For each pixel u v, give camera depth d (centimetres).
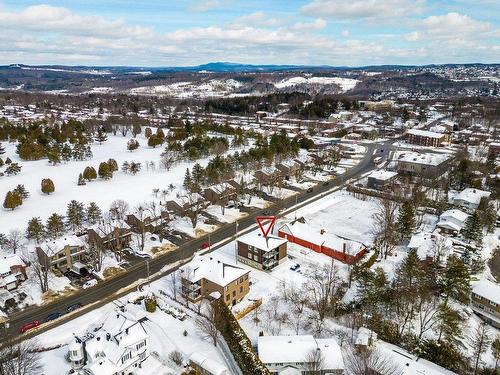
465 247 10431
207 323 7431
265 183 15150
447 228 11450
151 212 11444
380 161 19438
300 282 9069
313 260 10106
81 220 11612
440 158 17575
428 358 6681
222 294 7962
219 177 14950
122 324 6500
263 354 6425
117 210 11475
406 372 6047
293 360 6344
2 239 9906
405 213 11212
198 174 14738
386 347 6744
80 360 6281
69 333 7231
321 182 16350
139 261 9912
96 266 9506
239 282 8319
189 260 9944
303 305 8150
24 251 9856
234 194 13825
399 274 8750
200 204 12938
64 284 8900
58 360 6519
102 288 8756
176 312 7862
